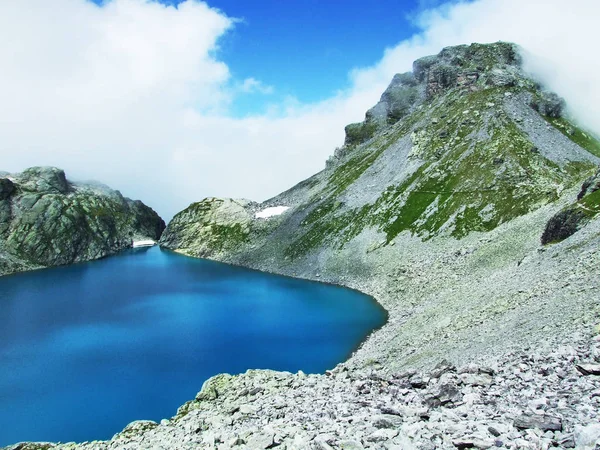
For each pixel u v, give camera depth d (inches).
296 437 817.5
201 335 3890.3
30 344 3757.4
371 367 2279.8
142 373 3070.9
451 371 1202.0
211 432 1217.4
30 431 2338.8
